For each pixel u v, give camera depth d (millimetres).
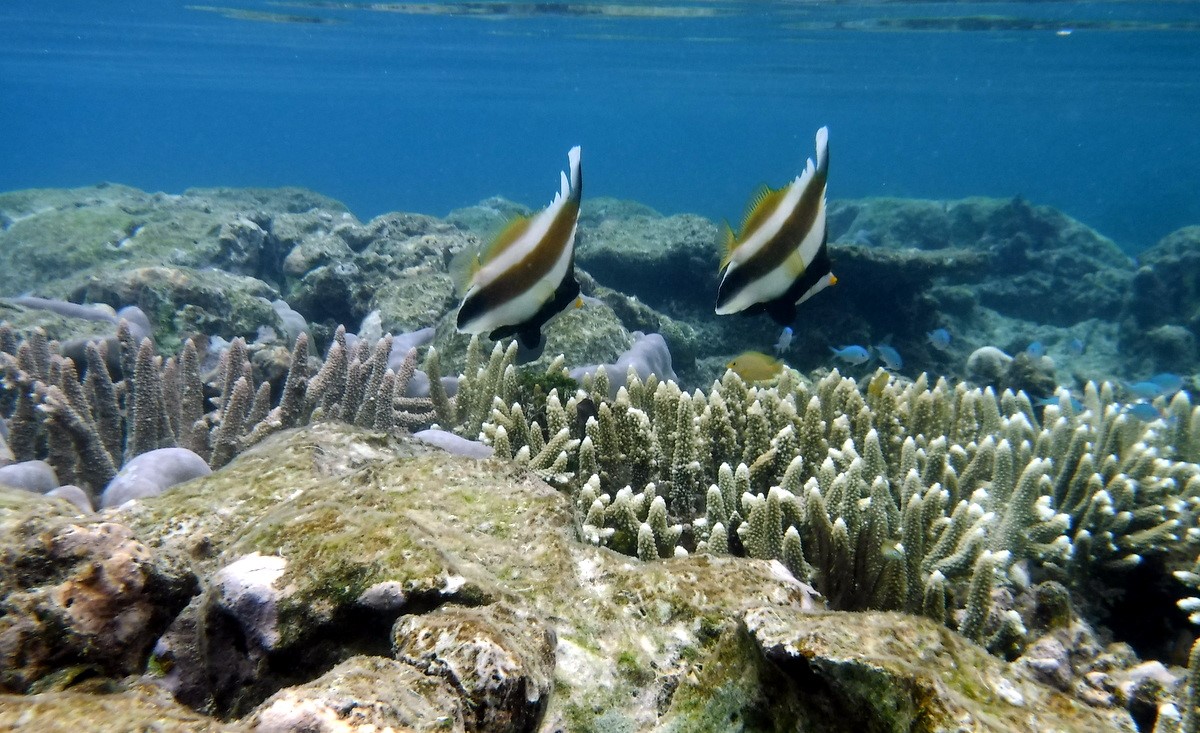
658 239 12930
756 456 4027
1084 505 4031
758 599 2094
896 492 4035
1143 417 6500
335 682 1282
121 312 6531
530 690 1504
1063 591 3229
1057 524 3631
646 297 12961
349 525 1927
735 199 95500
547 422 4461
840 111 71000
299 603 1714
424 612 1745
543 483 2621
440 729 1252
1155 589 3740
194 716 1245
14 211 12930
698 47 30375
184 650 1736
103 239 10797
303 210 18969
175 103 92500
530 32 27453
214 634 1729
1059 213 21156
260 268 11914
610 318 7250
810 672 1467
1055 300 19031
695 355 11188
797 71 38094
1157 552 3719
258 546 1880
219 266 10961
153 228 11109
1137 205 72250
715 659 1804
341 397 4879
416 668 1421
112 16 24922
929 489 3803
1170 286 16781
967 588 3246
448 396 5590
